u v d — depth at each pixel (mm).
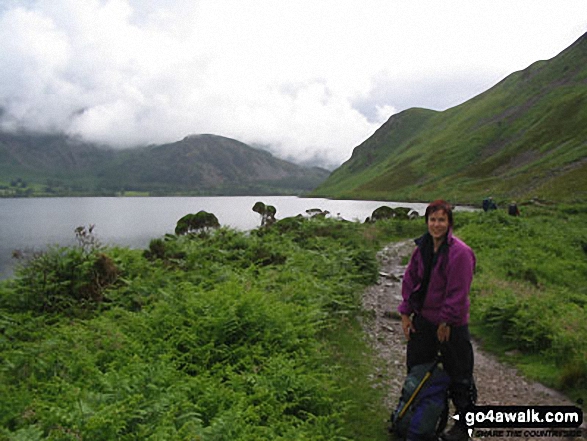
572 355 7227
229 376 5727
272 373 5910
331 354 7582
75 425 4020
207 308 7309
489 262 15625
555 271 15500
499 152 154125
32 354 6312
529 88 199750
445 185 140875
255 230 19719
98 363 6000
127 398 4508
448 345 4738
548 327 8148
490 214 26500
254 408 4980
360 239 19984
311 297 9703
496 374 7391
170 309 7535
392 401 6262
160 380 5156
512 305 9141
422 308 4918
